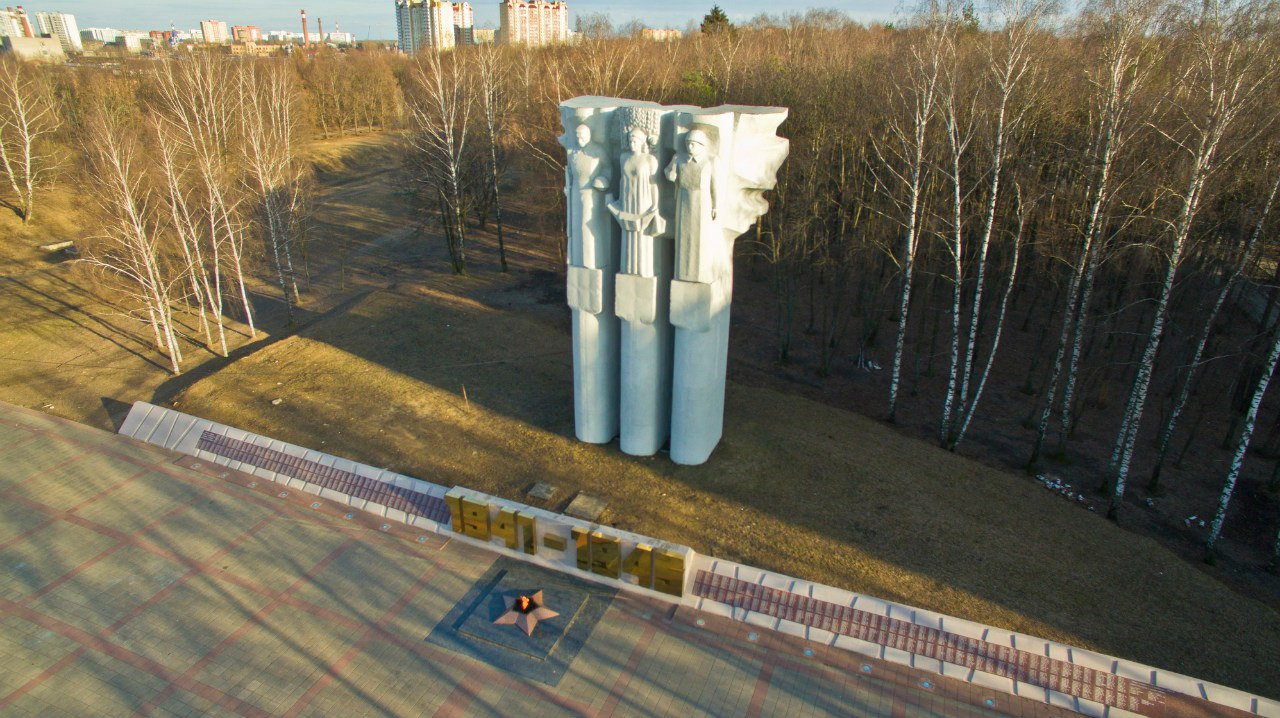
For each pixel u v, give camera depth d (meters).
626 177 19.92
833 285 36.94
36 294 42.06
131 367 34.00
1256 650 17.06
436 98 42.81
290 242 41.56
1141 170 24.16
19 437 26.09
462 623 17.83
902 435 27.20
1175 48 22.64
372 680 16.19
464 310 36.81
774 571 18.89
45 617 17.77
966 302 40.34
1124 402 31.98
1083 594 18.47
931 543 19.94
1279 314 25.20
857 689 16.16
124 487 23.16
